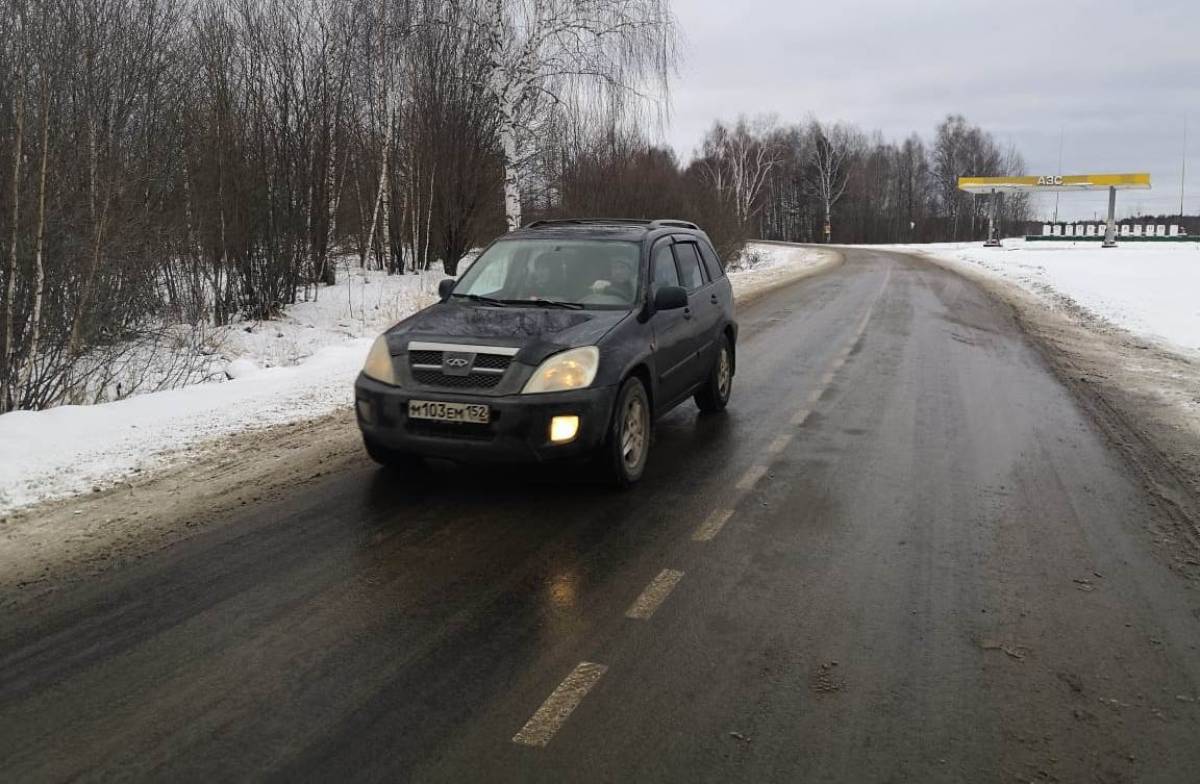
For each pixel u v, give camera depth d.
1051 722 3.16
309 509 5.49
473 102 19.36
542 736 3.05
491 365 5.42
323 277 18.55
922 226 108.69
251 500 5.67
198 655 3.63
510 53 19.25
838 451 6.89
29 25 9.88
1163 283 23.67
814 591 4.29
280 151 15.63
